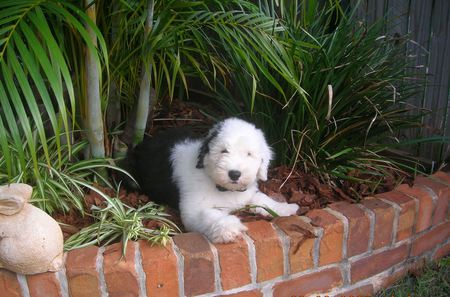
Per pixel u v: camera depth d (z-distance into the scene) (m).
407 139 2.04
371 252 1.55
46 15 1.30
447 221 1.75
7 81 1.01
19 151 1.06
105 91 1.64
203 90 2.55
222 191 1.46
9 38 1.04
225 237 1.32
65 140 1.58
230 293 1.38
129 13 1.66
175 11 1.50
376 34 1.86
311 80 1.74
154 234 1.38
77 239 1.37
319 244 1.43
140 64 1.76
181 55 2.07
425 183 1.72
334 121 1.74
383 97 1.79
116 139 1.77
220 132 1.38
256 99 1.85
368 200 1.59
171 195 1.55
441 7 1.83
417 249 1.69
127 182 1.71
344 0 2.25
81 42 1.34
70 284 1.26
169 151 1.62
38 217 1.22
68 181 1.54
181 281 1.32
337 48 1.77
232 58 1.84
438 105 1.93
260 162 1.39
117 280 1.26
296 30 1.80
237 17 1.49
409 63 1.91
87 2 1.28
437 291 1.60
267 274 1.39
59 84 1.03
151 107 1.92
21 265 1.21
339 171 1.81
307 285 1.47
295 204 1.61
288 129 1.82
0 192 1.18
